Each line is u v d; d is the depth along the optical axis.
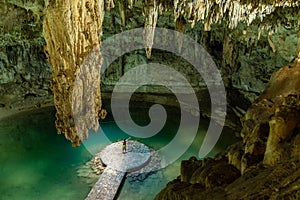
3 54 17.27
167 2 8.62
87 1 5.64
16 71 17.83
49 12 5.39
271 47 15.06
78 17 5.55
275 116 5.11
